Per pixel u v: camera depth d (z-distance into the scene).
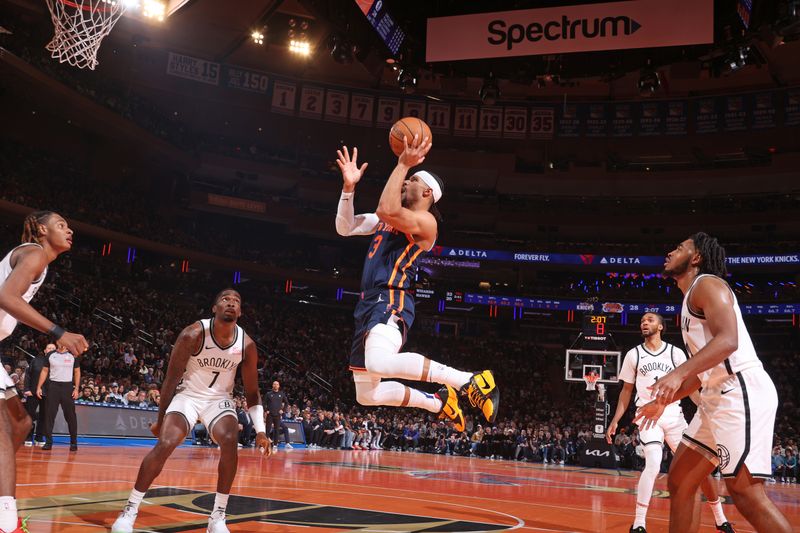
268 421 16.75
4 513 3.23
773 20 18.05
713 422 3.42
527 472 15.02
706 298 3.36
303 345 32.19
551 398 34.31
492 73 21.95
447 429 25.36
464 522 5.39
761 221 34.88
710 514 7.75
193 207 35.69
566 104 32.25
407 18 21.30
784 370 32.59
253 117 32.97
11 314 3.35
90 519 4.52
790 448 20.52
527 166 37.22
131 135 30.34
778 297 34.72
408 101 32.41
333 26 19.64
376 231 4.37
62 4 12.70
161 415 4.55
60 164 30.47
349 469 11.44
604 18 16.92
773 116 29.50
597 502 8.19
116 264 31.09
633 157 36.09
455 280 40.78
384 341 3.85
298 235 39.41
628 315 37.25
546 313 39.50
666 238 37.78
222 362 4.58
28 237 3.74
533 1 21.64
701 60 20.97
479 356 35.97
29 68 24.61
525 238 39.50
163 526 4.45
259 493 6.66
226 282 35.94
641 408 3.29
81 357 19.67
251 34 27.25
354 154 4.34
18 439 3.66
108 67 29.16
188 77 30.20
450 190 38.56
